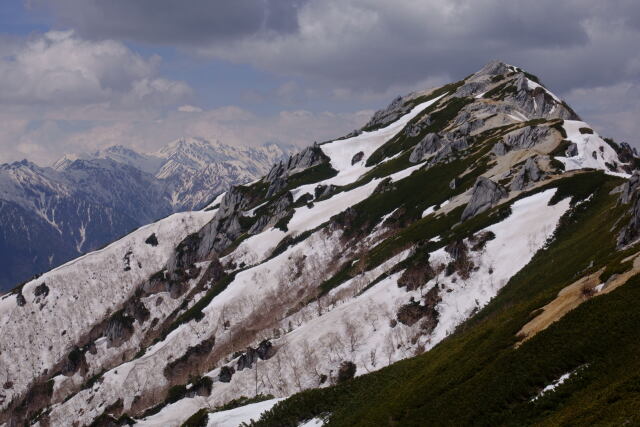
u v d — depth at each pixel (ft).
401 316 644.69
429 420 243.60
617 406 170.71
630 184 544.62
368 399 323.37
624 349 200.75
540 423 190.60
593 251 481.87
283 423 345.31
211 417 387.55
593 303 237.25
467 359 280.31
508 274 617.62
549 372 216.13
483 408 222.89
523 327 272.10
